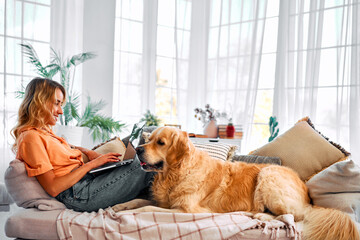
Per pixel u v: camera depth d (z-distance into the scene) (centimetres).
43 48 463
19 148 196
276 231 179
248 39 532
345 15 435
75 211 205
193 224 178
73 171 198
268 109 527
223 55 564
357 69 422
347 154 254
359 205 199
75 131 410
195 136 438
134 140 244
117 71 533
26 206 195
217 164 224
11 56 439
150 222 180
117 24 531
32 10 453
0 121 430
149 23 557
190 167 212
